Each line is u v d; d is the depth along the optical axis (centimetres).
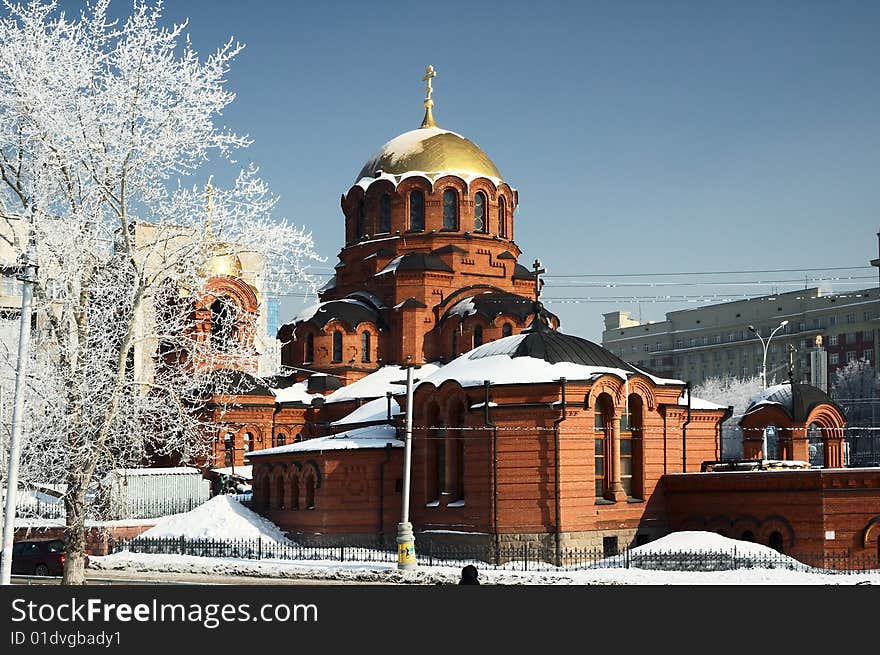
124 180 3083
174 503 6062
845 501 4428
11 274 2919
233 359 3494
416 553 4944
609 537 4734
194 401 3494
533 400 4634
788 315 15538
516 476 4619
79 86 3091
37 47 3058
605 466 4812
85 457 2997
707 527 4803
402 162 7125
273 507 5562
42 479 3234
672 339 17550
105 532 4144
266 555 4931
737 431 12394
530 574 3962
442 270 6819
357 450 5231
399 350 6794
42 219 3005
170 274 3209
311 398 6856
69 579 2989
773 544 4594
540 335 5022
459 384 4838
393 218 7056
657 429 5025
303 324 7025
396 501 5231
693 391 15762
